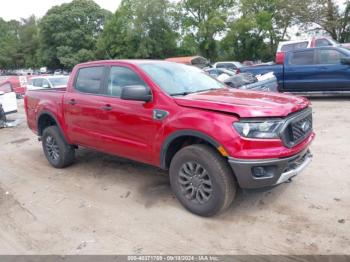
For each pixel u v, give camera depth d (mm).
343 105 9945
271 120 3350
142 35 41906
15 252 3387
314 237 3277
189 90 4281
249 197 4184
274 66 11359
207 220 3736
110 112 4520
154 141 4039
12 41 84500
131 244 3393
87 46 59750
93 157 6332
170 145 3941
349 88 10359
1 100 10703
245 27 38969
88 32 60031
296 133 3586
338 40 33562
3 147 8008
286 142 3406
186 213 3916
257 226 3549
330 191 4211
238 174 3373
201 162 3623
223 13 41438
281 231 3424
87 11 60219
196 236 3453
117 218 3938
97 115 4738
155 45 42125
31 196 4750
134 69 4371
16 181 5434
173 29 42969
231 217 3764
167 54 43625
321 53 10641
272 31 39688
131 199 4410
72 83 5340
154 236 3508
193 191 3799
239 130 3324
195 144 3766
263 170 3365
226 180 3520
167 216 3889
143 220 3848
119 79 4578
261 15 38875
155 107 3992
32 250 3402
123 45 44406
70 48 58469
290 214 3734
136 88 3947
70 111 5227
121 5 44562
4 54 82188
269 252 3111
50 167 6020
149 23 41500
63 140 5645
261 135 3307
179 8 43062
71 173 5574
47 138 5887
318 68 10578
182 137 3814
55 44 61312
